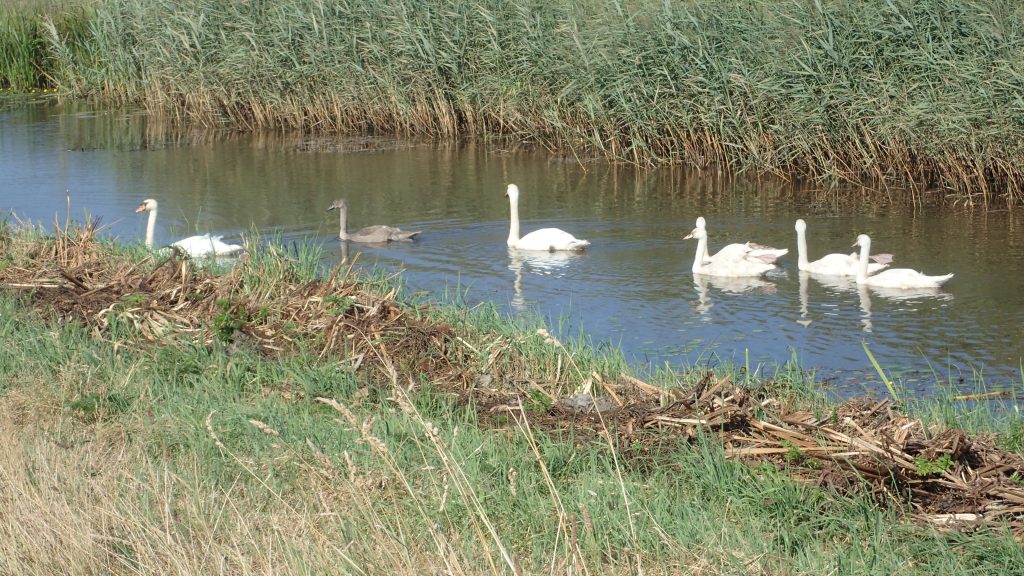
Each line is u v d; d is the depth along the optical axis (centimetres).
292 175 2736
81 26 4056
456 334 1243
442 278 1828
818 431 902
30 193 2519
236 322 1239
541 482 858
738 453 891
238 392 1088
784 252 1842
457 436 918
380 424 957
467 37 3136
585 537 751
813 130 2477
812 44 2503
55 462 860
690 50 2669
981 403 1205
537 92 2966
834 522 788
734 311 1619
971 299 1631
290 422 977
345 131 3362
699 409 970
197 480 828
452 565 665
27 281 1433
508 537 766
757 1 2686
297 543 729
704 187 2511
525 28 2988
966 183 2294
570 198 2438
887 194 2358
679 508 806
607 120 2800
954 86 2256
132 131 3384
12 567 693
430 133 3244
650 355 1425
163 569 704
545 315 1609
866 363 1377
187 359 1155
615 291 1741
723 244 2022
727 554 721
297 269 1456
